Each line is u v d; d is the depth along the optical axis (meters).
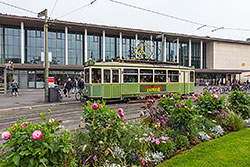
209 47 48.75
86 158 3.36
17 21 31.06
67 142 2.86
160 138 4.01
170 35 41.44
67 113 9.78
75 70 34.31
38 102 13.81
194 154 4.00
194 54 47.19
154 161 3.65
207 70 43.72
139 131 4.22
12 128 2.72
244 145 4.48
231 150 4.21
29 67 30.67
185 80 16.25
